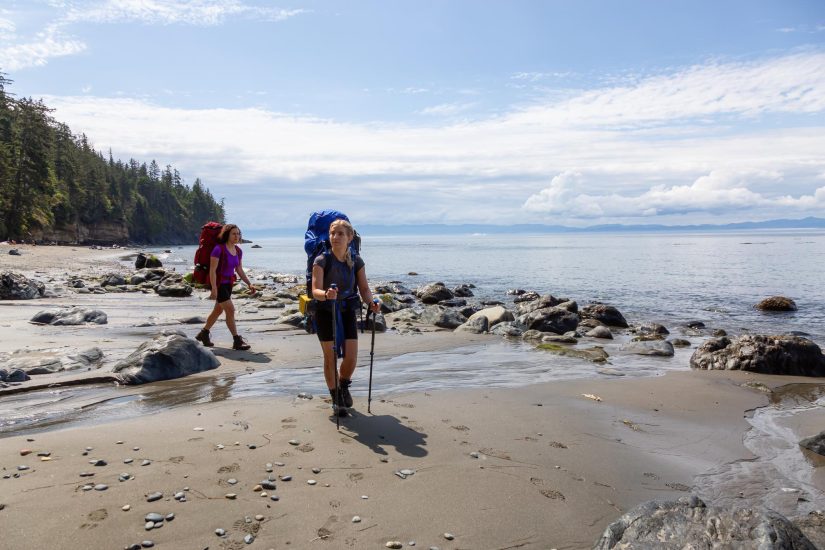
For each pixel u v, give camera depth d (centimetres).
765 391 791
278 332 1169
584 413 632
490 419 587
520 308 1892
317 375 766
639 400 705
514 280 3466
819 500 420
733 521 294
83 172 11919
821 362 922
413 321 1512
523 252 8425
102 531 316
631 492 423
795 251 7762
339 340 554
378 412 588
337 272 554
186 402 609
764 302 2039
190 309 1614
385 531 338
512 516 368
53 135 10425
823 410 691
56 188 10062
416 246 13238
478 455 475
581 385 777
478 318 1384
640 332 1494
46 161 8056
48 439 462
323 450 463
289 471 416
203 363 786
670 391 759
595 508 389
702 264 4941
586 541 342
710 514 304
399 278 3716
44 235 8850
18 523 319
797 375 912
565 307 1803
